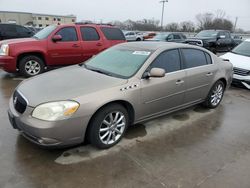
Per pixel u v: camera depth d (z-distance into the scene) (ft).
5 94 17.97
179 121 14.16
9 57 21.79
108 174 9.09
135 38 85.40
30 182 8.51
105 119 10.37
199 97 15.06
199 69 14.37
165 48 12.92
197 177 9.16
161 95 12.27
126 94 10.65
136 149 10.86
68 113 9.07
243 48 25.40
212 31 51.31
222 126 13.78
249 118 15.19
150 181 8.82
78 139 9.69
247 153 11.00
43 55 23.15
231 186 8.75
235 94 20.67
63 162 9.66
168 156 10.44
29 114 9.20
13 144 10.78
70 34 24.35
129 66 12.01
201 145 11.52
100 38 26.14
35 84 10.74
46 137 8.96
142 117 11.96
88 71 12.37
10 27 43.29
